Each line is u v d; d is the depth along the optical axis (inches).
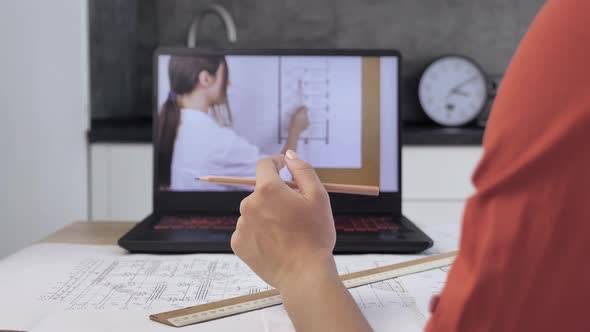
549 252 12.1
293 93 44.3
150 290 29.1
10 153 66.9
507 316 12.6
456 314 13.1
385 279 30.8
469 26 107.7
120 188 82.9
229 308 25.9
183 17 107.2
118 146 82.4
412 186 85.6
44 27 71.5
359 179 43.9
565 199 11.9
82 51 79.1
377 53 44.6
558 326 12.3
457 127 95.6
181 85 44.3
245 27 107.3
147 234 37.6
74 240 40.1
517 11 107.5
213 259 35.1
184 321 24.3
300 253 19.5
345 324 17.2
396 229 39.5
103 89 95.9
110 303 27.0
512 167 12.4
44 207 72.9
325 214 20.6
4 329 23.6
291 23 107.5
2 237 66.7
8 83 65.9
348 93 44.4
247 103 44.3
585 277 11.9
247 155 44.1
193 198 43.9
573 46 11.8
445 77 95.7
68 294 28.2
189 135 44.2
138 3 106.7
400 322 24.8
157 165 44.0
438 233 43.6
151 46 107.7
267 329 23.7
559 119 11.8
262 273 20.3
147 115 108.7
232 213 43.9
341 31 107.8
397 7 107.5
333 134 44.1
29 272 32.0
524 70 12.4
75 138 79.0
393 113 44.4
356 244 36.4
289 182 25.0
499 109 12.8
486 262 12.7
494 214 12.7
